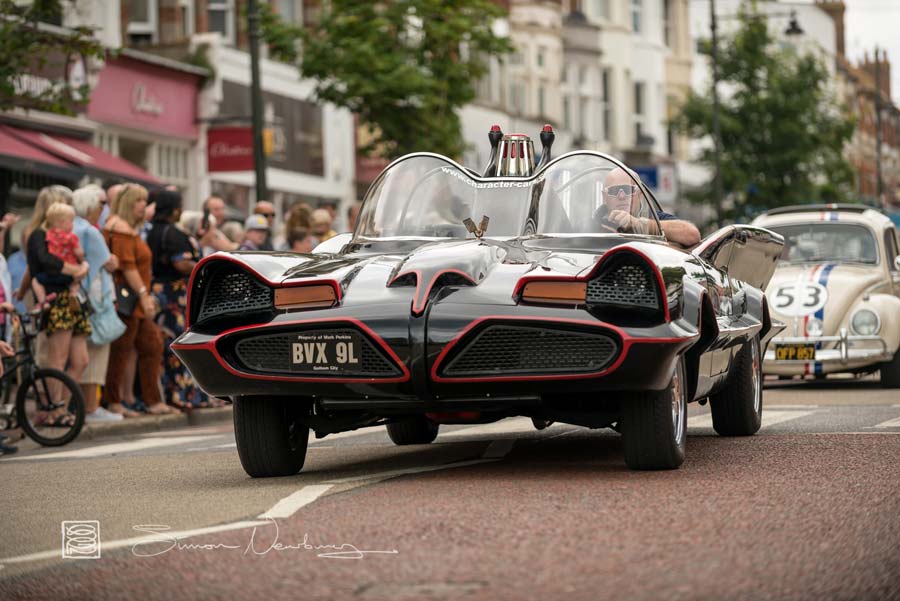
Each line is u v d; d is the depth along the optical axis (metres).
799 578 5.28
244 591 5.25
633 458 8.24
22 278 15.17
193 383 16.00
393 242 9.08
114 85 27.09
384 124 28.42
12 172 22.77
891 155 124.56
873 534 6.12
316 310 8.02
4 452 12.44
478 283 8.00
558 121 51.41
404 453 10.05
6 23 17.48
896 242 18.33
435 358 7.79
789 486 7.51
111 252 15.16
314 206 35.66
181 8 31.70
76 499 8.16
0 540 6.77
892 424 11.23
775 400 15.11
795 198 48.06
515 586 5.15
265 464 8.66
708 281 8.85
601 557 5.62
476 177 9.33
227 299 8.29
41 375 13.29
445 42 28.22
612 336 7.71
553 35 50.78
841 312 17.09
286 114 34.12
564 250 8.66
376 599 5.01
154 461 10.41
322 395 8.06
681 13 62.47
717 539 5.98
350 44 27.62
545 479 7.97
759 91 48.38
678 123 48.88
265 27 28.05
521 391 7.84
